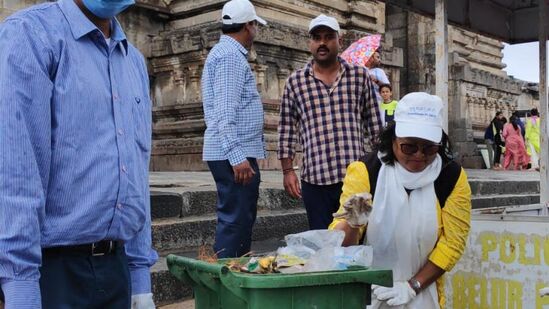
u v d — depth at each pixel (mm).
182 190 6684
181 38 13547
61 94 2408
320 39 4762
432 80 21438
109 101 2537
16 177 2254
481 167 20891
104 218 2480
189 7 14367
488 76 22547
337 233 2959
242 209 4703
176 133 13078
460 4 7430
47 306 2420
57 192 2416
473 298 4223
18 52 2324
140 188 2688
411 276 3412
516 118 20406
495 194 11164
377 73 7809
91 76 2492
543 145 6453
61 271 2449
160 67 13977
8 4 12656
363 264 2785
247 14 4793
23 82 2309
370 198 2908
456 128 21172
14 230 2232
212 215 6551
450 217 3371
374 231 3348
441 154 3379
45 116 2359
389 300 3291
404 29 21688
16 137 2270
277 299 2488
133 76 2748
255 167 4816
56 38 2428
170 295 4980
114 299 2588
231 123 4621
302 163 4918
